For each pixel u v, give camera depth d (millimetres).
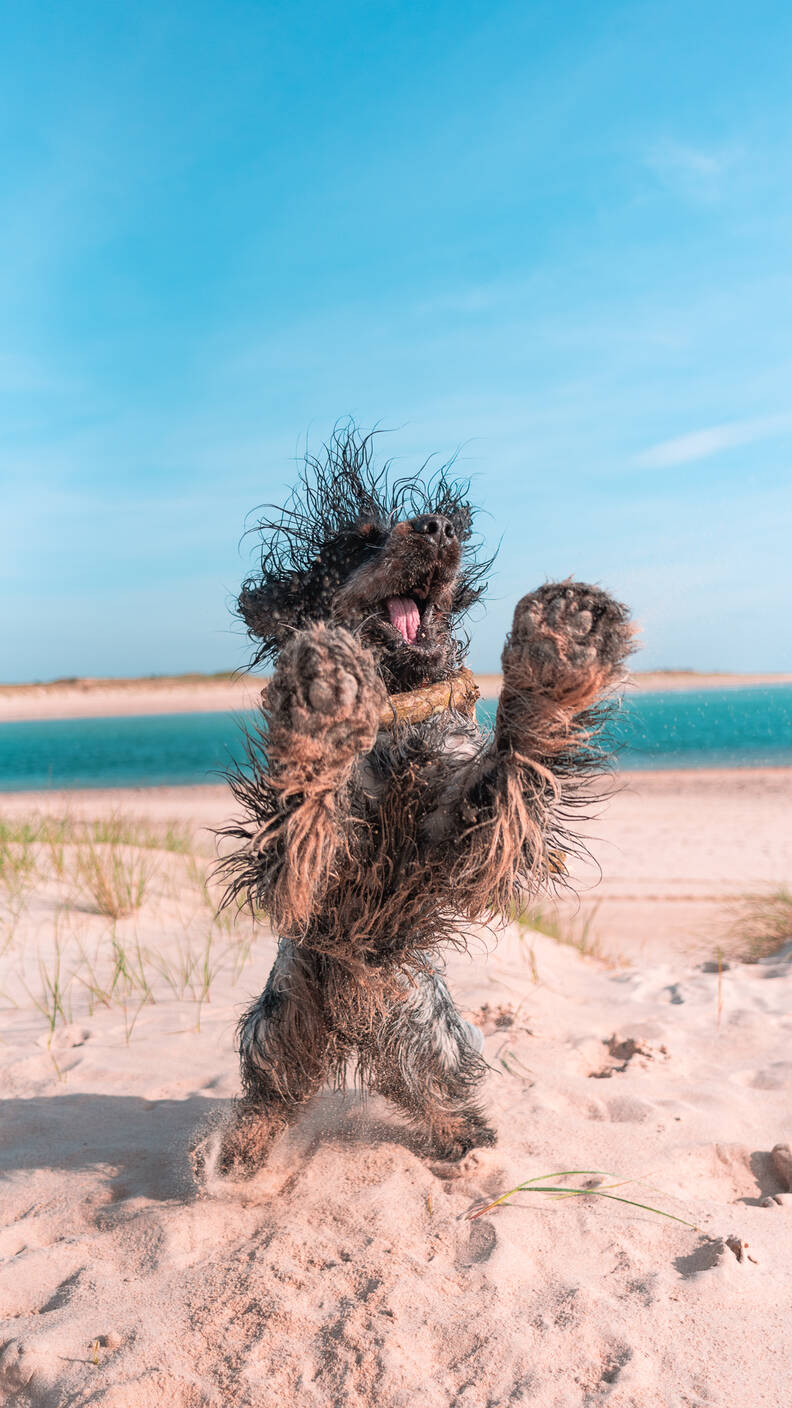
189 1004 1741
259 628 1141
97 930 2252
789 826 5094
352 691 741
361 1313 835
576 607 756
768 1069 1458
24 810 5508
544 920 2975
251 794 876
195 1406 758
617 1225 982
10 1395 782
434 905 924
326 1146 1157
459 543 1087
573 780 888
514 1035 1611
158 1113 1274
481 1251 938
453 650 1126
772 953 2539
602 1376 778
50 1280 910
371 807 921
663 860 4188
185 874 2908
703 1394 759
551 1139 1182
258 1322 832
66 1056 1473
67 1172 1114
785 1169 1146
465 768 914
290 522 1192
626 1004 1923
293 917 853
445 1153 1130
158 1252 941
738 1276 895
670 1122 1242
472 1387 766
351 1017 998
